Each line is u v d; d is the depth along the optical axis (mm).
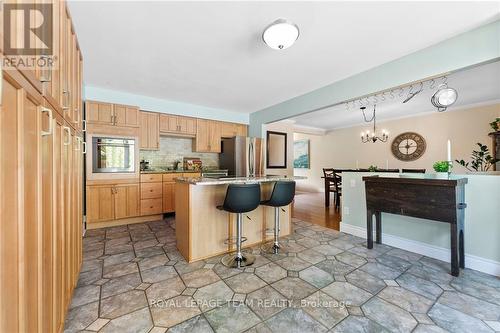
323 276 2025
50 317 1059
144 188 3834
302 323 1420
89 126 3395
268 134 5930
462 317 1479
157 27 1945
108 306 1580
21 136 737
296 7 1699
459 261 2189
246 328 1374
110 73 2943
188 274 2053
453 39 2080
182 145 4793
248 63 2641
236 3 1655
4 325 650
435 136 5289
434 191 2135
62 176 1262
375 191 2613
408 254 2529
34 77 846
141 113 3955
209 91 3637
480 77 3184
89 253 2521
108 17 1801
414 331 1354
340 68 2762
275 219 2650
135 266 2209
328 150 7855
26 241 785
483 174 2291
